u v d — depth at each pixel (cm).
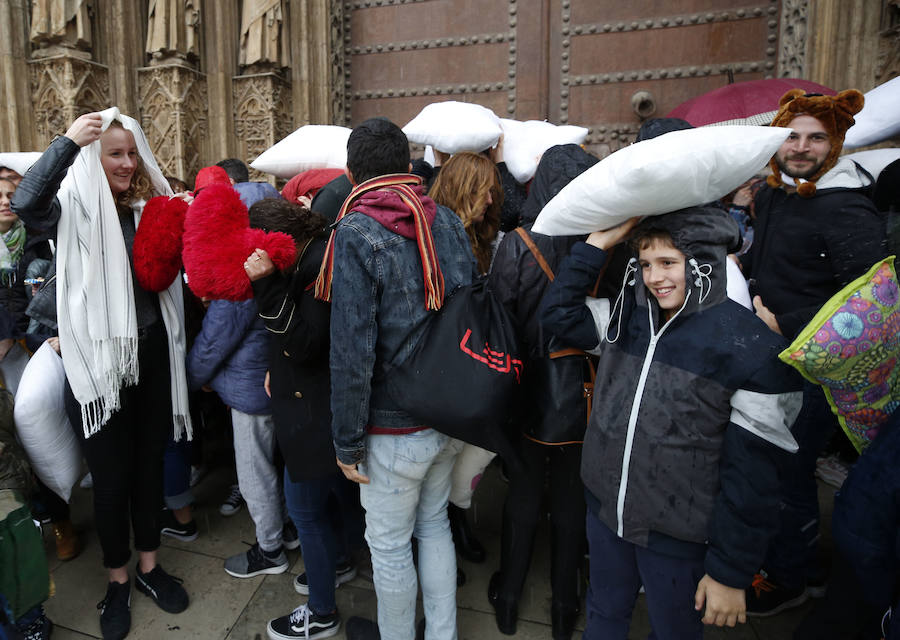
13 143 420
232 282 139
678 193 113
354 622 180
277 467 224
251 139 471
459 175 186
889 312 117
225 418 304
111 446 178
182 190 358
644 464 123
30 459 182
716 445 117
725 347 112
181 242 173
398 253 135
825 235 178
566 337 143
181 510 230
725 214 120
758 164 111
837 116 174
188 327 236
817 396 173
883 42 345
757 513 111
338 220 141
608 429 129
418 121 272
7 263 221
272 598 200
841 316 113
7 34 409
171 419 196
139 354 182
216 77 462
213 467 292
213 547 228
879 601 128
